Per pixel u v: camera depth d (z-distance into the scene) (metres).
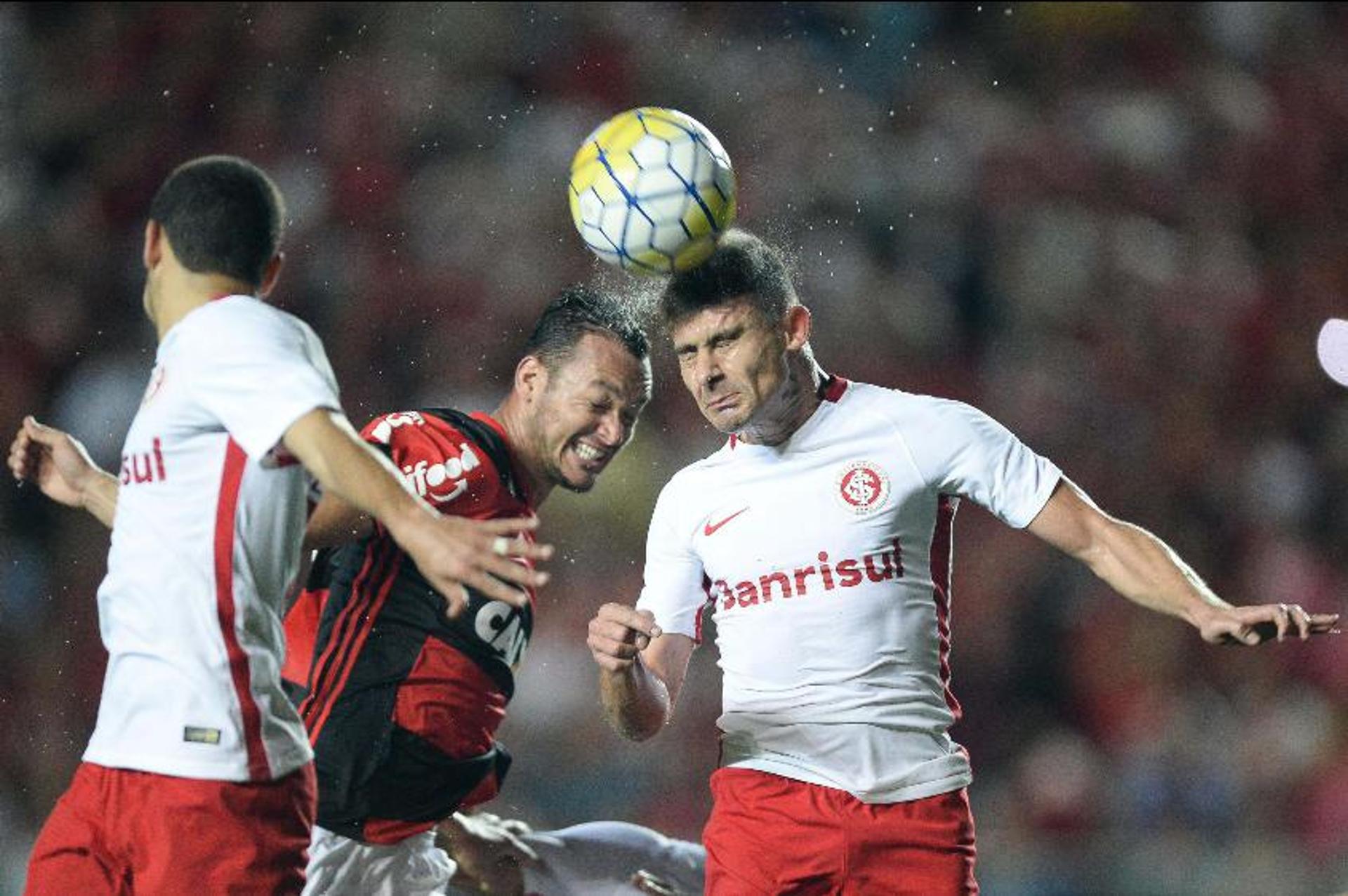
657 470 37.03
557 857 18.28
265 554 12.56
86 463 14.55
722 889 14.85
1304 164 51.31
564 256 41.56
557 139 43.53
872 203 45.38
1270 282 48.25
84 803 12.66
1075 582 38.03
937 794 14.58
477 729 16.02
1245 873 30.78
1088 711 37.00
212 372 12.11
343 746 15.53
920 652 14.66
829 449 14.61
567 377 15.66
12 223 41.97
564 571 35.47
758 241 14.62
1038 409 43.19
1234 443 44.41
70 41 45.22
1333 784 36.50
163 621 12.40
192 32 44.97
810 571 14.50
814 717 14.52
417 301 40.44
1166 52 51.50
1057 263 45.84
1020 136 48.06
